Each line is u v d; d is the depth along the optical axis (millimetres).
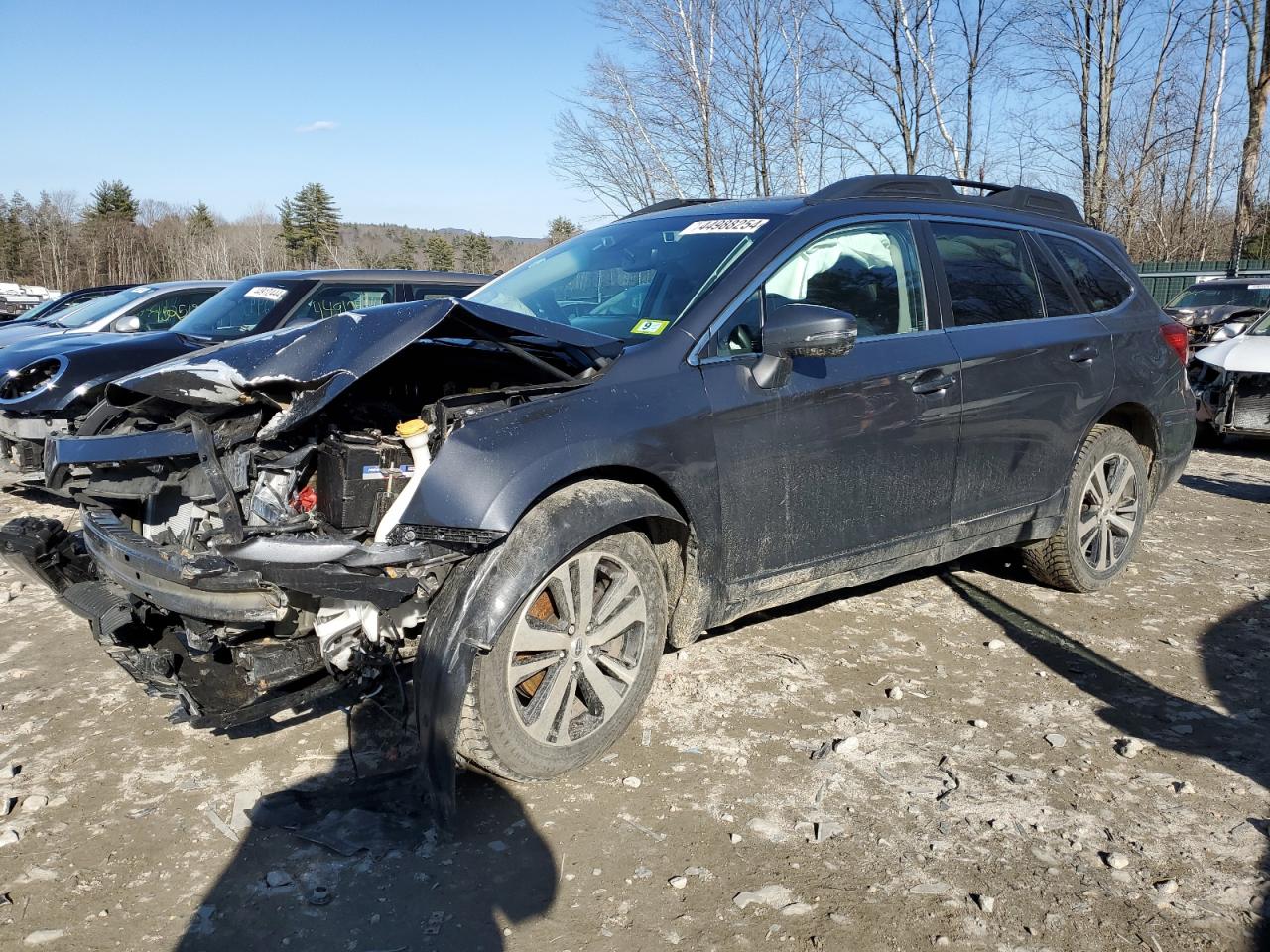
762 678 3826
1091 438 4730
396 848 2711
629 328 3426
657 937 2375
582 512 2861
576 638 2980
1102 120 13438
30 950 2316
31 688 3770
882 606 4691
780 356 3307
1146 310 5039
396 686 2953
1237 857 2729
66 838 2766
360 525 2869
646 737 3336
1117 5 13023
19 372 6512
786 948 2348
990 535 4301
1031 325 4363
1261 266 20969
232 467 2961
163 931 2391
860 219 3910
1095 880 2621
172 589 2703
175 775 3100
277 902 2496
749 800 2965
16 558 3270
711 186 14422
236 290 8133
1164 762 3242
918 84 13336
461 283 8641
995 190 4773
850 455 3627
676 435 3113
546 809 2906
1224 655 4152
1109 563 4965
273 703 2729
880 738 3371
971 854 2723
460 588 2719
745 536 3385
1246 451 9820
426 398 3453
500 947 2338
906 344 3838
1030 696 3730
